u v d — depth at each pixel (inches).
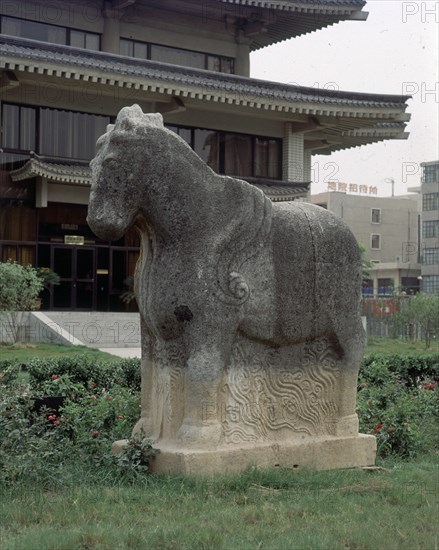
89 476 254.5
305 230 281.0
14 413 277.0
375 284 2454.5
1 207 1187.3
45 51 1085.8
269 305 271.7
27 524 208.1
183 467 253.4
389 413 335.6
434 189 2172.7
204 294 258.2
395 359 507.2
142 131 256.2
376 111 1307.8
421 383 470.0
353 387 295.0
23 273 1008.9
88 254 1284.4
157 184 257.9
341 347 290.2
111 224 255.1
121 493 236.2
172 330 262.8
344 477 266.7
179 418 266.1
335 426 291.4
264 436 277.0
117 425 313.0
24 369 546.0
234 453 264.2
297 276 277.4
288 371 282.5
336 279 286.7
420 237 2488.9
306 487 253.8
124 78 1121.4
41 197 1183.6
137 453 259.8
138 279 271.4
